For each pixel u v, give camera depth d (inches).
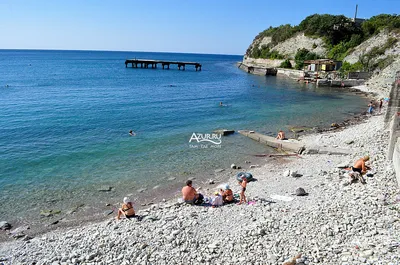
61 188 713.6
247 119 1441.9
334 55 3853.3
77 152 944.3
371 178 673.0
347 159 855.7
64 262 430.6
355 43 3846.0
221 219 545.3
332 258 403.2
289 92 2409.0
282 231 485.4
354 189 633.0
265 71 3986.2
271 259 412.8
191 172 820.0
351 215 514.6
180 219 547.2
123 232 507.8
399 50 2886.3
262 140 1068.5
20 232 542.0
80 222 577.3
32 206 631.8
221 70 5044.3
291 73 3705.7
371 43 3312.0
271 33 5831.7
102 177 778.2
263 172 813.9
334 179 712.4
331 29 4318.4
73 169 821.9
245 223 525.3
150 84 2760.8
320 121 1416.1
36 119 1316.4
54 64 5620.1
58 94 2030.0
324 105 1838.1
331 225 490.9
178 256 432.1
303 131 1234.0
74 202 652.7
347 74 2940.5
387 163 745.6
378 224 474.6
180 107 1691.7
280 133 1082.7
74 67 4928.6
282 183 721.0
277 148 1016.2
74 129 1185.4
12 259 449.4
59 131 1151.6
